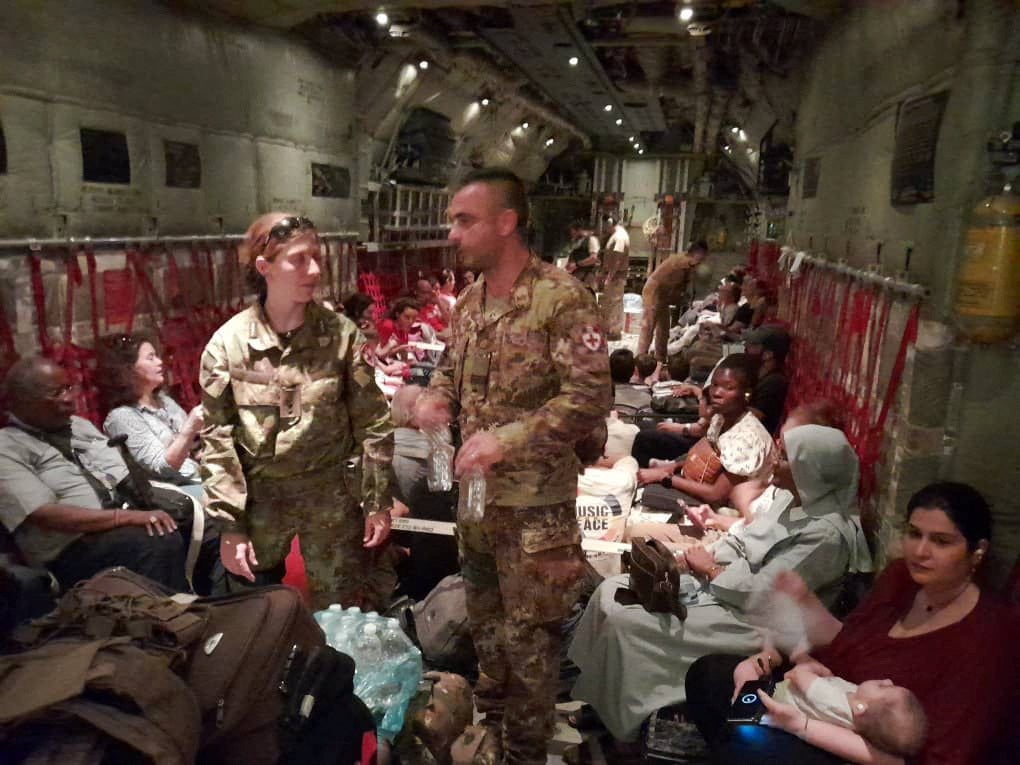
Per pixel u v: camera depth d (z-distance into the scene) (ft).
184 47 14.10
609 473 11.53
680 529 10.78
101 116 12.07
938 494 5.56
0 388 10.07
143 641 5.01
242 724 5.16
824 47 15.47
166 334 13.88
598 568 10.32
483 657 7.68
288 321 7.86
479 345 6.55
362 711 6.00
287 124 17.95
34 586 7.30
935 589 5.78
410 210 27.66
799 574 7.64
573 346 6.06
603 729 8.75
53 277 11.25
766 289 24.57
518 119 38.04
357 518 8.61
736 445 11.00
